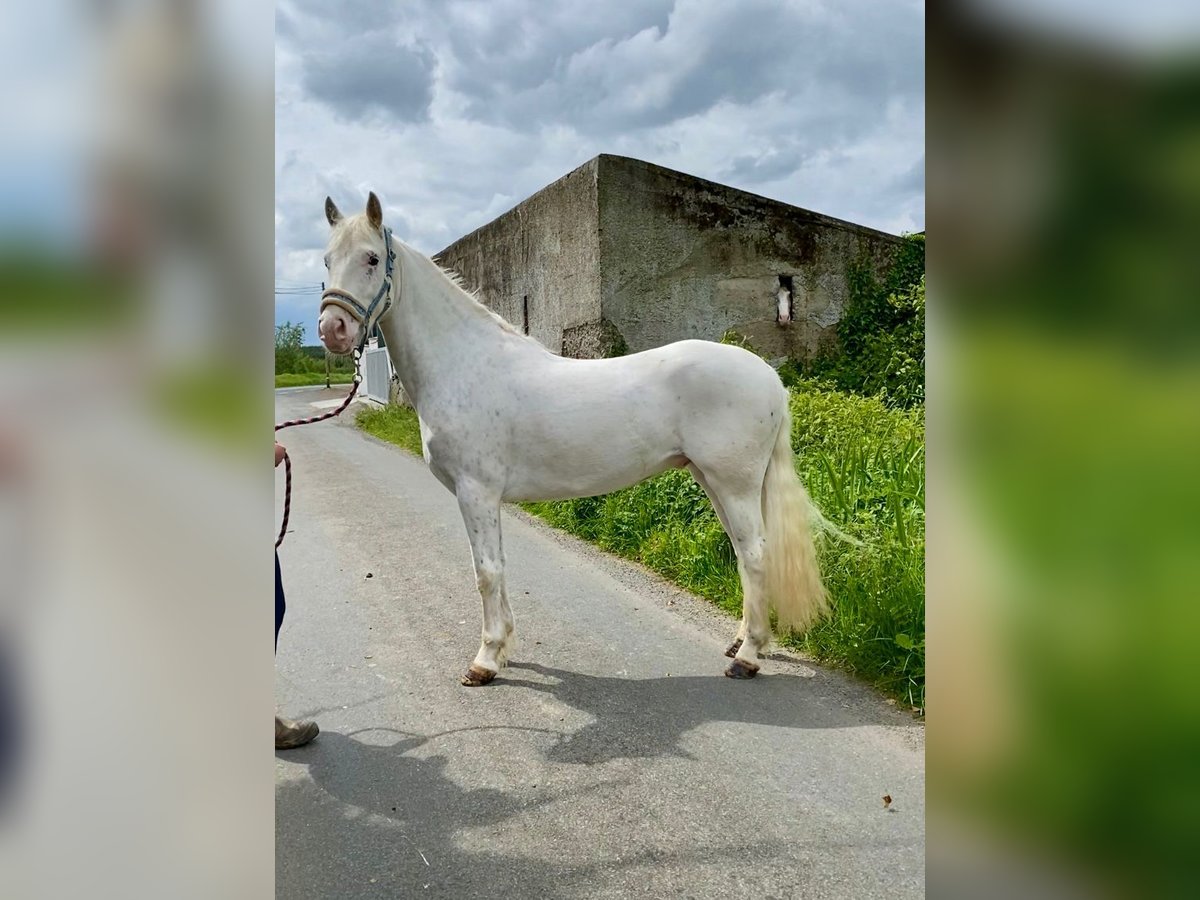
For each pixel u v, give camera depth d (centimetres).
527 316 900
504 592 333
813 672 327
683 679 321
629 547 507
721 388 319
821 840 212
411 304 328
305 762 259
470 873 202
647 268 772
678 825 221
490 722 286
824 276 866
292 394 2128
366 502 676
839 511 412
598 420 322
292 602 422
